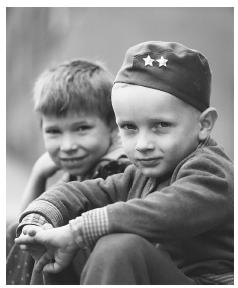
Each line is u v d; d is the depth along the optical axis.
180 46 1.49
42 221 1.46
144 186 1.59
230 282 1.41
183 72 1.44
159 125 1.42
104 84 1.99
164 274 1.31
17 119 5.95
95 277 1.25
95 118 1.92
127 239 1.27
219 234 1.46
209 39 9.02
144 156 1.43
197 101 1.46
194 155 1.45
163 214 1.33
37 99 2.00
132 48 1.51
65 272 1.50
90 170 1.94
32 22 5.53
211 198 1.36
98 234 1.34
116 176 1.68
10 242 1.85
